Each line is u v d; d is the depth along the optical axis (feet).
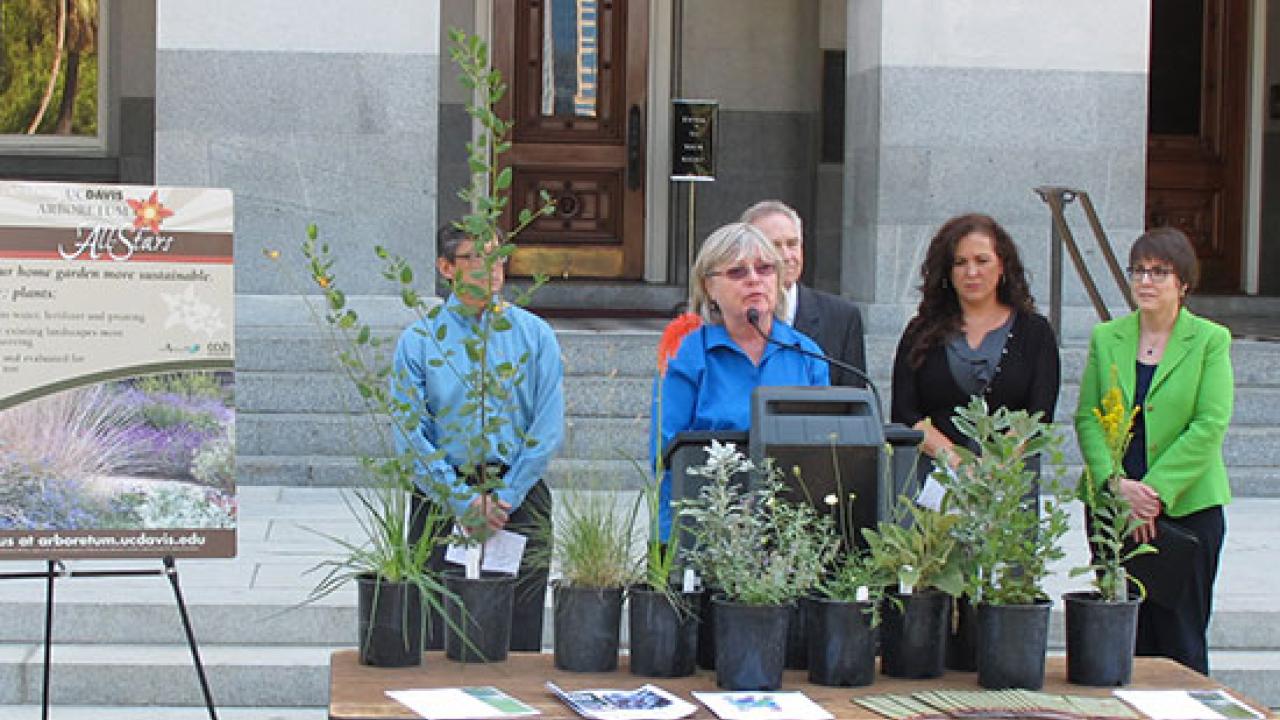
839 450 13.69
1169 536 17.80
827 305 18.75
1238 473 31.99
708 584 13.44
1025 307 18.99
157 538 14.90
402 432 15.51
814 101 46.39
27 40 44.39
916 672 13.29
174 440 14.94
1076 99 36.32
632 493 29.17
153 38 44.24
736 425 15.52
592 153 46.34
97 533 14.83
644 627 13.21
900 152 35.99
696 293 16.10
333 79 34.06
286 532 25.70
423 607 13.25
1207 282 50.67
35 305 14.69
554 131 46.21
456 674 13.25
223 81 33.88
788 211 18.35
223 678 20.21
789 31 46.37
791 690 12.90
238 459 30.25
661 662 13.21
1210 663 21.76
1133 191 36.55
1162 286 18.34
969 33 36.06
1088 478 17.13
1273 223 50.55
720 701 12.42
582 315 43.70
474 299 15.39
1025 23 36.19
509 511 16.75
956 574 13.24
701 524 13.57
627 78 46.39
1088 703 12.64
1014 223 36.29
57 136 44.50
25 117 44.47
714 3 46.24
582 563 13.50
